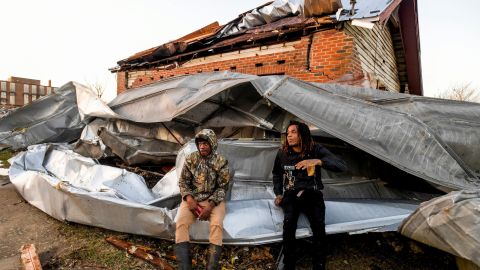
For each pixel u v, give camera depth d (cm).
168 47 960
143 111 539
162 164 543
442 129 409
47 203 402
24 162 536
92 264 294
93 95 645
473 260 220
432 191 397
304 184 291
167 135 534
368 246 328
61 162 527
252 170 387
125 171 432
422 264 296
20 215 414
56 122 807
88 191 372
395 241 328
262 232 298
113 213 336
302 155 300
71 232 359
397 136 372
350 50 636
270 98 389
